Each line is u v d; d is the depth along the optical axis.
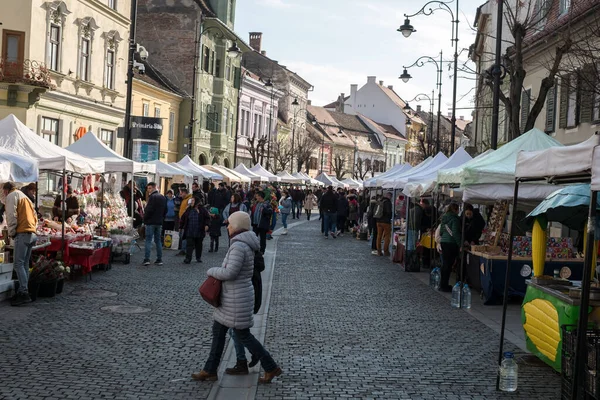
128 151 29.05
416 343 10.45
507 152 14.53
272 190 35.06
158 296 13.99
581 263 14.42
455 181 14.98
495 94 19.16
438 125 37.44
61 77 32.03
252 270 7.94
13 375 7.81
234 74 63.06
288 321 11.95
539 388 8.09
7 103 28.61
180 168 35.44
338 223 37.09
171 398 7.28
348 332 11.13
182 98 53.09
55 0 31.14
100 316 11.63
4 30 28.95
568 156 6.99
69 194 18.64
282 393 7.58
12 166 12.48
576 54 16.48
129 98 29.09
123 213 21.97
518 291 14.55
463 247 14.23
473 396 7.70
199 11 54.56
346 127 111.94
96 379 7.84
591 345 6.84
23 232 12.38
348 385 7.98
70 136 33.53
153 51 54.91
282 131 83.56
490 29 40.59
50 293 13.26
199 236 20.12
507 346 10.38
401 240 22.62
